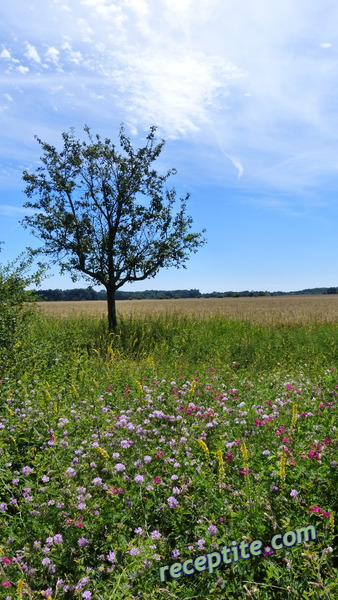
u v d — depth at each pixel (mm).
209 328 17766
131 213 17312
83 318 20328
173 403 6301
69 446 4840
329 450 4508
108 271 17625
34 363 8977
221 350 13359
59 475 4262
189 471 4363
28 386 7227
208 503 3857
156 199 17656
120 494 3961
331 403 6328
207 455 4582
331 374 8039
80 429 5363
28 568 3258
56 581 3230
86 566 3357
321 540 3402
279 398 6918
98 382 7953
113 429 5312
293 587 3037
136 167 17578
